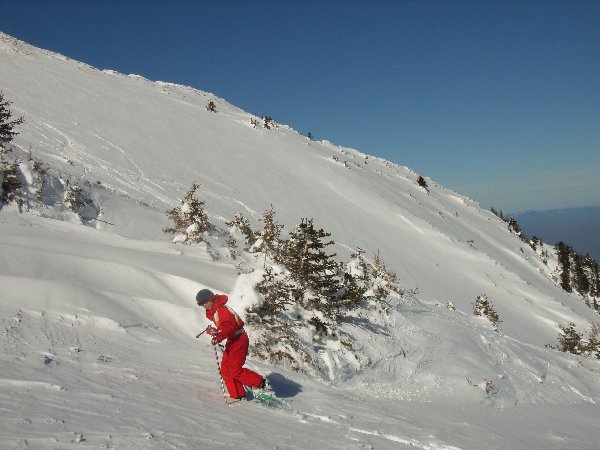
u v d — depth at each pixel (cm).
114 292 823
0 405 309
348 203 5712
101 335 620
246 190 4900
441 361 1112
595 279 8744
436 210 7738
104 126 4969
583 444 752
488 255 5794
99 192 2333
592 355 2703
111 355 555
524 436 717
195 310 833
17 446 246
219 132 6550
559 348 2934
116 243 1355
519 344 1501
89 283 819
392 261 4538
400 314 1202
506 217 11281
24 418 293
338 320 1004
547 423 906
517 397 1102
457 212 8631
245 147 6328
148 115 6022
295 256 993
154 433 317
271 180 5469
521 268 6894
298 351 820
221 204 4056
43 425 288
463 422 727
